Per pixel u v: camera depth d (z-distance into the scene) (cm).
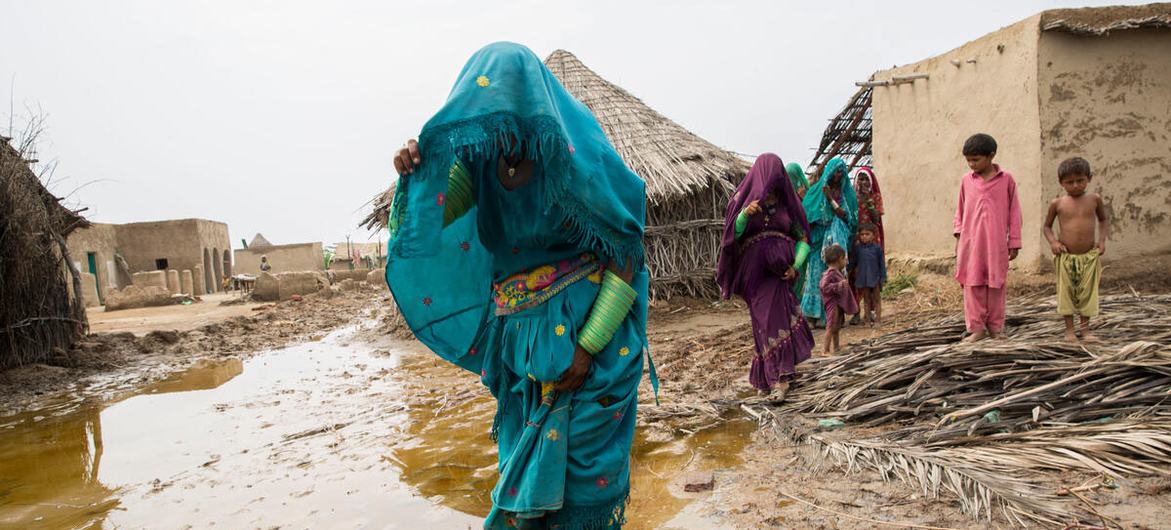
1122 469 295
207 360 931
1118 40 804
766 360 464
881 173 1120
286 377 750
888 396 424
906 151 1053
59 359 870
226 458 439
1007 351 429
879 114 1120
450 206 210
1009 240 531
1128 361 389
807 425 408
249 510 343
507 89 184
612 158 209
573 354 203
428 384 645
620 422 218
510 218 210
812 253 759
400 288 213
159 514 346
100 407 648
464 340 224
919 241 1030
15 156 860
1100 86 804
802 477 332
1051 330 538
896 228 1086
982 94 891
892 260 1044
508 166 205
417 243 200
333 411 555
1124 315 560
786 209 471
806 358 474
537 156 186
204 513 344
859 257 736
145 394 703
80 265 3008
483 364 229
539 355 204
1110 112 805
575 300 209
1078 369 400
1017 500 277
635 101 1251
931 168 996
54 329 905
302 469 404
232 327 1291
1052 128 799
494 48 196
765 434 406
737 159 1223
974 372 423
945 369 433
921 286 921
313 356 912
